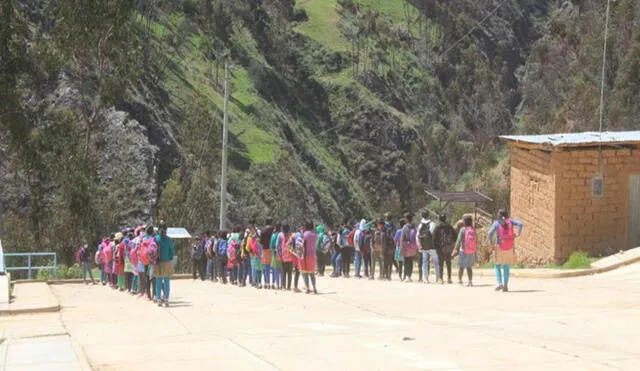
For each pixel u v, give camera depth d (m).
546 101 105.06
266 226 23.72
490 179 85.25
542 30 177.38
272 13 148.38
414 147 133.12
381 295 18.39
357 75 145.38
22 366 9.52
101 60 53.81
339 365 9.17
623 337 10.94
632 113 71.88
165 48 112.69
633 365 8.86
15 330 13.19
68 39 51.31
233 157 99.81
